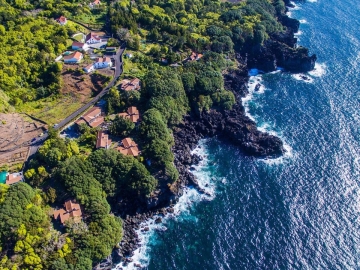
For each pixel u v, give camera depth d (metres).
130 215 118.44
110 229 105.44
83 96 150.75
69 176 110.00
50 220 103.56
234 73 186.00
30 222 98.00
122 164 118.06
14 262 92.19
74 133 133.62
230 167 138.38
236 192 128.12
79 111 142.38
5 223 95.12
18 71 151.38
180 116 150.25
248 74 191.00
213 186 130.62
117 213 117.62
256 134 149.88
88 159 117.25
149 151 126.06
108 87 152.75
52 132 125.06
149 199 118.75
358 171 133.38
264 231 114.12
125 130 132.88
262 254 107.56
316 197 124.44
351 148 143.75
